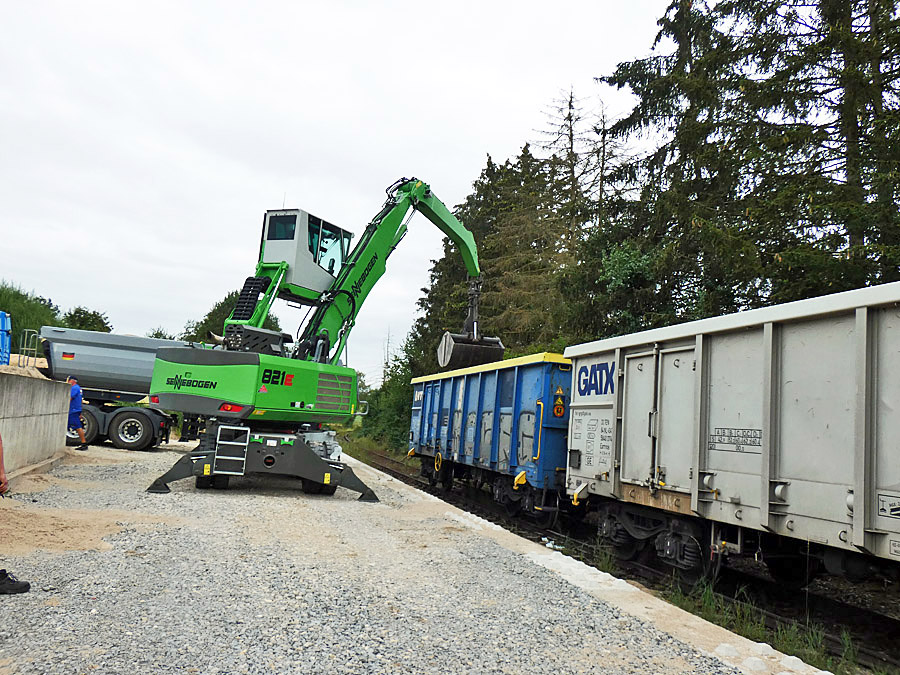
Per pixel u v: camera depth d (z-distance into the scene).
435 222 15.02
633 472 8.34
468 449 14.57
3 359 18.12
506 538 8.83
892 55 10.88
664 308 16.25
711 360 7.07
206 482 11.73
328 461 11.93
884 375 5.11
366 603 5.47
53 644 4.17
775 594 7.68
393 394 31.09
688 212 14.65
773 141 11.69
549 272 29.11
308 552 7.27
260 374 11.34
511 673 4.20
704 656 4.67
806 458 5.74
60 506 9.11
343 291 12.91
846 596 7.96
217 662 4.07
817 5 12.28
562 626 5.17
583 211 19.47
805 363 5.87
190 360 11.66
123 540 7.26
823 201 10.62
